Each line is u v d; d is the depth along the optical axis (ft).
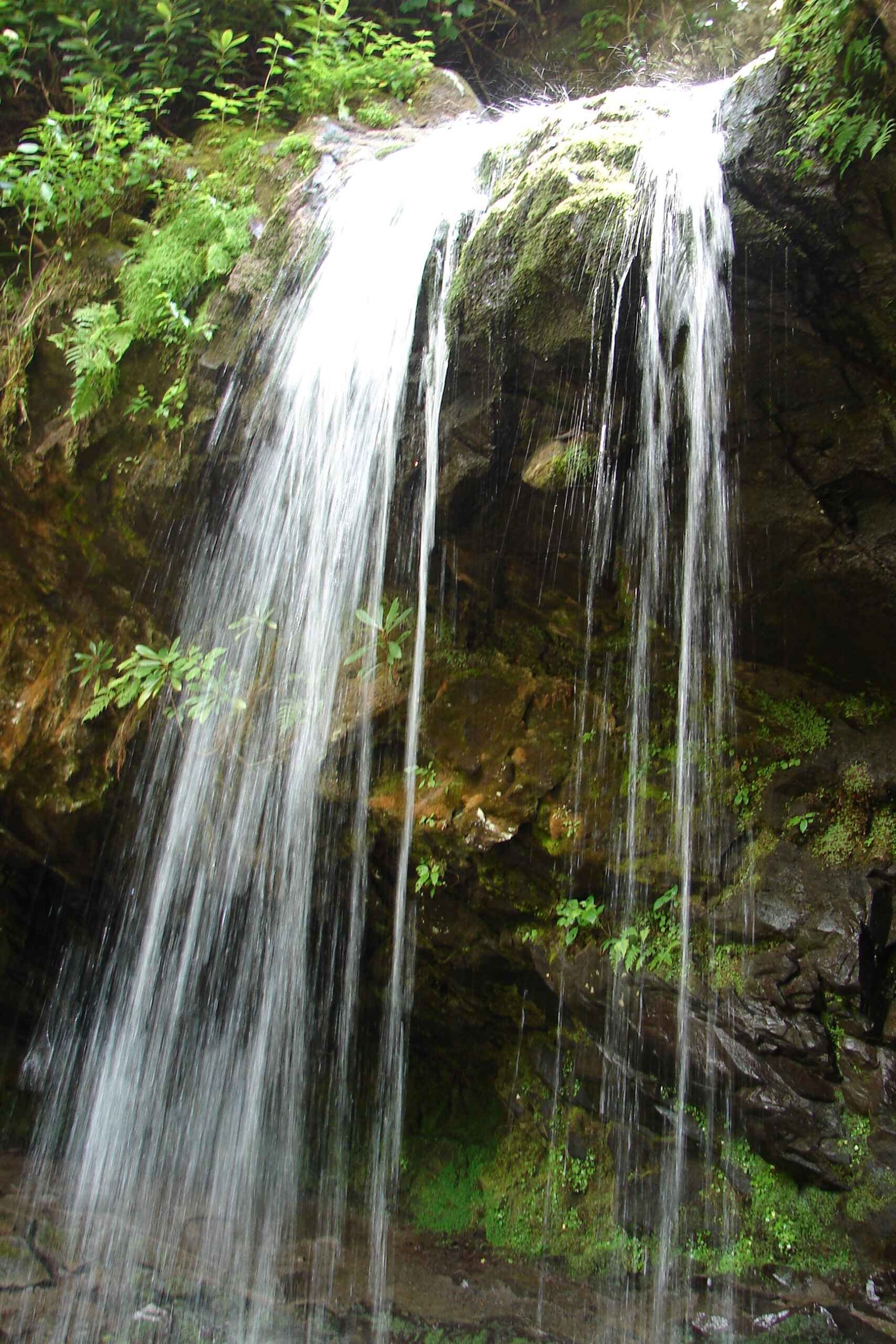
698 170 10.09
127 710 17.06
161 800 16.75
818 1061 11.32
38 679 18.07
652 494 11.62
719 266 10.01
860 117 8.89
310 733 14.79
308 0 20.16
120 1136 16.98
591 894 13.43
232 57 18.79
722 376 10.37
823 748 12.42
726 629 12.25
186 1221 15.33
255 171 15.74
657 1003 12.44
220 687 15.70
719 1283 11.48
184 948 16.57
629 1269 12.44
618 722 13.70
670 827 12.89
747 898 12.18
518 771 13.87
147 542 16.07
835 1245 11.00
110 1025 17.75
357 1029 16.39
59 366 15.97
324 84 17.49
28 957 19.72
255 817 15.51
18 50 20.57
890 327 9.64
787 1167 11.53
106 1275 13.33
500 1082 15.55
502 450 12.12
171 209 16.11
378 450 13.14
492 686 14.55
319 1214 15.55
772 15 19.94
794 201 9.49
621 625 13.34
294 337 14.01
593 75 22.58
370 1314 12.46
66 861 17.98
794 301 9.84
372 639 14.30
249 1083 16.02
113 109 17.74
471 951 14.62
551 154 11.18
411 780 14.34
